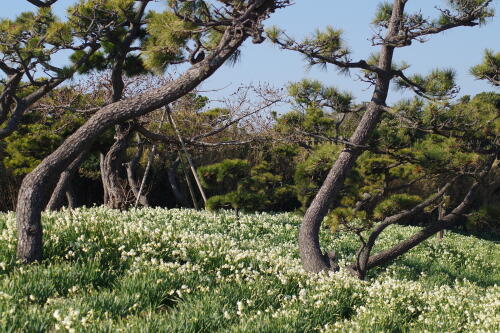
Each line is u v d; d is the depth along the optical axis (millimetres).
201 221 18516
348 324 7559
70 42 15789
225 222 18812
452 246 20750
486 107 12406
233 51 9602
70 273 7781
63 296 7355
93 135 9070
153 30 10766
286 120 14156
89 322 6152
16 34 15133
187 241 10969
